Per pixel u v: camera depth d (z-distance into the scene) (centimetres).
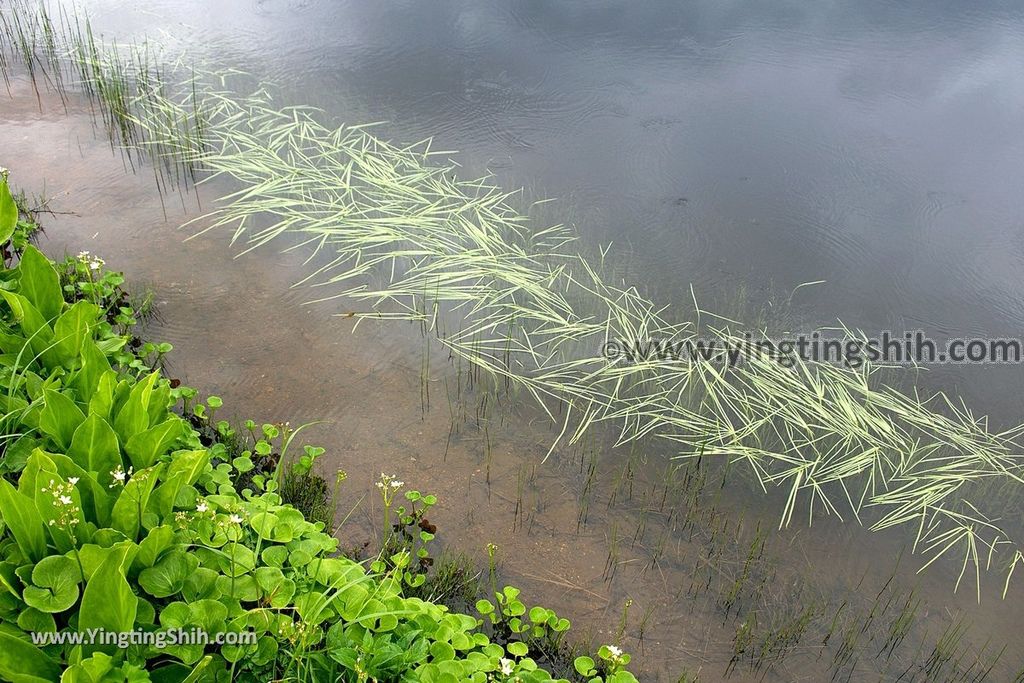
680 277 509
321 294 484
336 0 887
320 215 545
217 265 499
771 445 403
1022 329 485
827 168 620
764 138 654
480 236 522
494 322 470
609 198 577
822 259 531
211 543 278
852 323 480
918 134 666
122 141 611
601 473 385
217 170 588
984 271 529
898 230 560
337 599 274
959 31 850
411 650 263
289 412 403
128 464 301
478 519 358
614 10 878
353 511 356
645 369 437
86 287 428
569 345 455
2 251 458
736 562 349
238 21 822
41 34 760
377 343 452
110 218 529
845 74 757
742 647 316
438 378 432
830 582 344
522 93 708
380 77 726
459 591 327
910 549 360
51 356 346
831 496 381
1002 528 370
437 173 592
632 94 711
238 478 361
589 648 311
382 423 402
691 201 577
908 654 319
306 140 625
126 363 383
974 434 413
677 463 393
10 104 645
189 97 672
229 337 446
